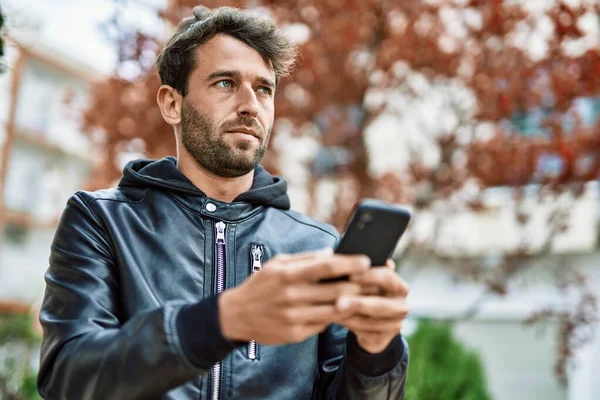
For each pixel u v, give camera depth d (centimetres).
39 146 1338
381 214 96
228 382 124
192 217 140
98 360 99
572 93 448
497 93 462
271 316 85
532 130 505
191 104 141
